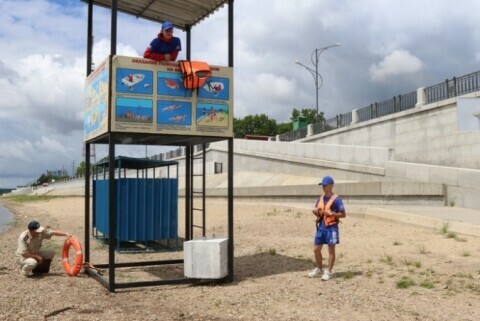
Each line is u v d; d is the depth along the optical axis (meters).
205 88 9.18
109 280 8.30
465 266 9.64
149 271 10.58
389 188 21.33
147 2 10.26
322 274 9.25
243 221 20.06
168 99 8.84
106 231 15.19
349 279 8.88
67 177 122.12
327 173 30.11
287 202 28.11
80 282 9.12
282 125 86.94
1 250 13.81
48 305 7.15
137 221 14.31
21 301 7.38
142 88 8.65
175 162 15.92
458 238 12.86
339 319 6.38
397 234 14.41
